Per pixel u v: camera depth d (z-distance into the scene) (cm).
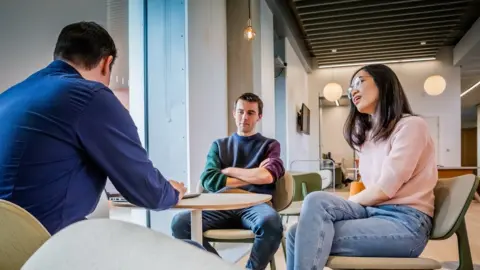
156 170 111
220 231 176
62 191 90
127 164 99
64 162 90
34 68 188
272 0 518
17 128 88
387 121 136
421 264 115
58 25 203
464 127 1845
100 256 48
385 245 120
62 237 54
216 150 215
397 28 714
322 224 119
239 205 127
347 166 1091
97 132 94
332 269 123
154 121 320
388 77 139
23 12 185
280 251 296
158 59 321
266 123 494
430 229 128
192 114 320
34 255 53
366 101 140
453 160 885
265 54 499
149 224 281
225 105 356
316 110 998
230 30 392
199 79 328
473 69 908
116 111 99
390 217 126
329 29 717
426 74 916
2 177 87
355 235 121
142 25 318
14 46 180
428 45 819
